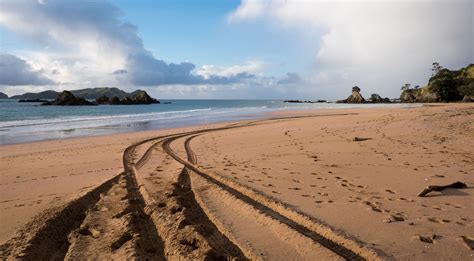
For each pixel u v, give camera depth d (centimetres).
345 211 544
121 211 580
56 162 1095
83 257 422
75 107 7531
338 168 858
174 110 5888
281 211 562
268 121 2581
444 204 564
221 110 5441
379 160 923
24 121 3081
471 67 9069
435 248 405
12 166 1037
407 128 1518
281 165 921
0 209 612
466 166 820
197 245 445
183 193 699
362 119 2231
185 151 1248
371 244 421
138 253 420
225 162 997
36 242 462
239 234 479
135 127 2408
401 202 582
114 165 1015
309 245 433
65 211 582
